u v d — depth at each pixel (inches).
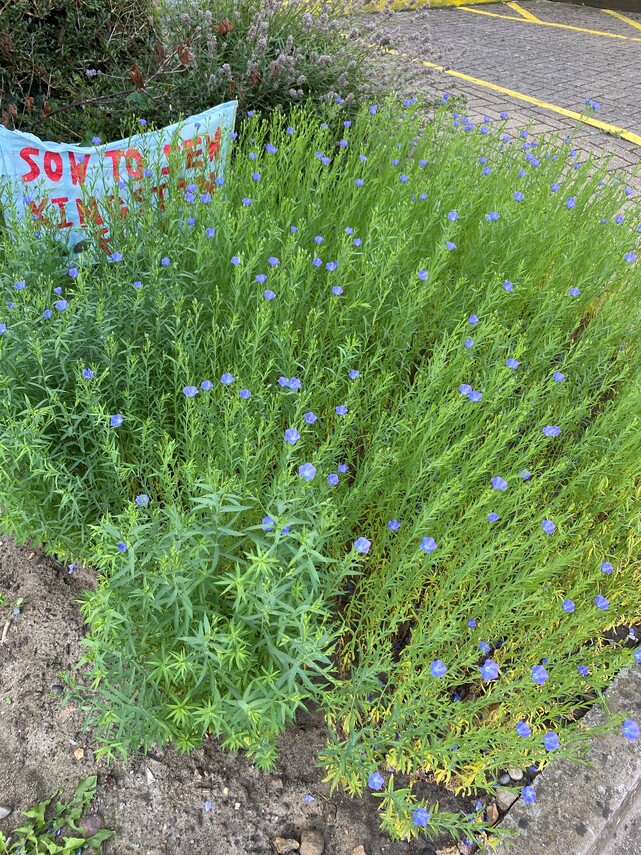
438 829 43.4
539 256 73.2
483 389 54.9
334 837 43.9
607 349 62.8
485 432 55.3
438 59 117.0
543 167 86.4
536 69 192.7
